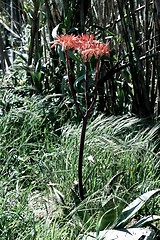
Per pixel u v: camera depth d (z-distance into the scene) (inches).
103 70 243.3
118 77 248.5
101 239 129.5
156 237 142.8
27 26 272.7
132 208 141.3
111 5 243.1
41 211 158.2
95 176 172.9
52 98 242.8
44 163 174.2
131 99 245.0
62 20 247.1
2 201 147.0
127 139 201.0
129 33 237.6
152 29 231.3
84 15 245.3
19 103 235.0
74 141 191.6
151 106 235.5
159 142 201.6
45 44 259.0
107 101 245.0
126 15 228.5
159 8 211.8
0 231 136.6
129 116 229.1
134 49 227.6
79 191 149.2
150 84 240.7
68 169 178.9
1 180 167.9
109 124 210.1
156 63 229.5
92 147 186.2
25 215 143.1
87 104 146.9
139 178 176.4
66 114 233.1
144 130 212.8
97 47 139.8
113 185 164.9
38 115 224.8
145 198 141.5
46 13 247.1
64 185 168.1
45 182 171.8
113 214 140.3
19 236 137.3
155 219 142.7
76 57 213.9
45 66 255.3
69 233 142.8
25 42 282.0
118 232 134.9
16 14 311.0
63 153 185.3
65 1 240.1
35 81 249.0
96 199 150.9
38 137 218.1
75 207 144.5
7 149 206.7
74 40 140.6
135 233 133.6
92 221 144.2
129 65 226.1
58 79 249.1
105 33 242.1
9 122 215.5
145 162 180.1
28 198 159.2
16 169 176.7
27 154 202.8
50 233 135.3
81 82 235.1
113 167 179.2
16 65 258.1
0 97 242.1
